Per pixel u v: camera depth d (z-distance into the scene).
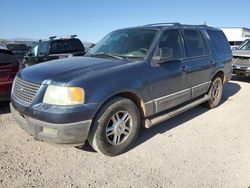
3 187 3.52
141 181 3.69
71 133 3.82
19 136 5.03
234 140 5.03
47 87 3.90
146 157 4.34
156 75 4.80
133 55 4.95
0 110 6.69
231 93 8.91
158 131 5.39
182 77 5.43
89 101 3.88
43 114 3.80
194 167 4.05
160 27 5.45
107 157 4.32
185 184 3.63
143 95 4.59
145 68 4.68
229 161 4.24
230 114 6.55
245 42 12.33
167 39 5.32
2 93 6.34
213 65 6.50
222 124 5.86
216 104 7.02
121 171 3.93
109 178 3.76
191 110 6.81
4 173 3.81
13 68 6.45
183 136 5.17
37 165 4.05
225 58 7.08
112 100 4.17
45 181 3.67
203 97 6.52
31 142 4.79
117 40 5.50
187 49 5.76
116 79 4.20
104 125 4.12
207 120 6.09
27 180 3.68
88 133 3.98
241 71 10.88
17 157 4.26
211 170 3.97
